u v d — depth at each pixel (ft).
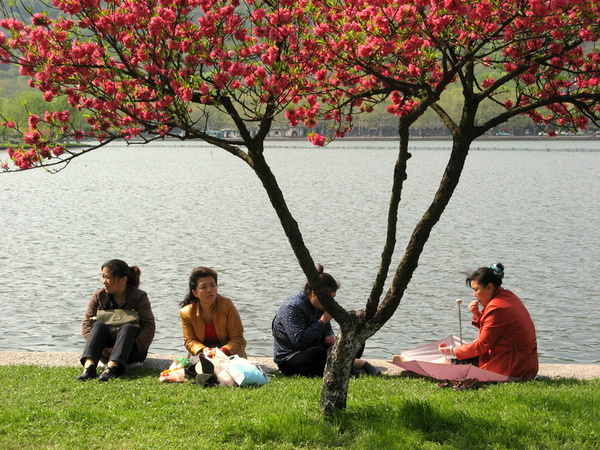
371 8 23.32
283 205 24.07
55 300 67.72
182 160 444.96
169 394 29.04
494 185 224.94
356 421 25.03
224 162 411.75
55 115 23.39
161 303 66.39
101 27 22.17
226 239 108.17
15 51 23.95
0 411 26.25
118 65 23.89
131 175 286.25
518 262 87.56
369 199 178.70
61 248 99.91
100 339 31.99
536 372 31.89
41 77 22.54
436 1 22.52
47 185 230.68
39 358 35.86
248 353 51.34
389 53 24.43
